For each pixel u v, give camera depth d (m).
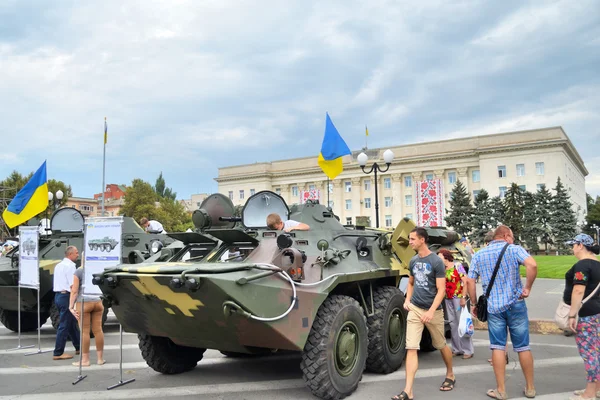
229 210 7.65
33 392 6.34
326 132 12.81
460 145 63.19
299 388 6.31
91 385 6.63
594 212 69.56
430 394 5.92
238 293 4.90
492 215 49.66
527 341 5.68
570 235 47.81
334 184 69.06
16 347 9.53
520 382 6.41
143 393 6.19
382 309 6.80
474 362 7.57
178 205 61.66
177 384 6.57
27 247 9.34
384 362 6.75
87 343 7.74
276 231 6.22
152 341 6.75
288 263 5.49
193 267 5.16
